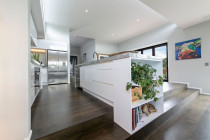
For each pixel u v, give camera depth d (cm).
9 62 88
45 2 281
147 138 132
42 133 96
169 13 264
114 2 286
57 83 439
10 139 88
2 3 86
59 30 443
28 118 92
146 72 142
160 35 448
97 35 561
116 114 139
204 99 275
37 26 339
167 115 176
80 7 307
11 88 88
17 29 90
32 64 167
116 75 138
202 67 318
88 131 120
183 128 151
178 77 378
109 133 117
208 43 304
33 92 180
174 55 392
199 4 227
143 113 159
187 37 353
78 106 165
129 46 628
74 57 890
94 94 222
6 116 87
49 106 165
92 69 220
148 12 339
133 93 126
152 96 146
